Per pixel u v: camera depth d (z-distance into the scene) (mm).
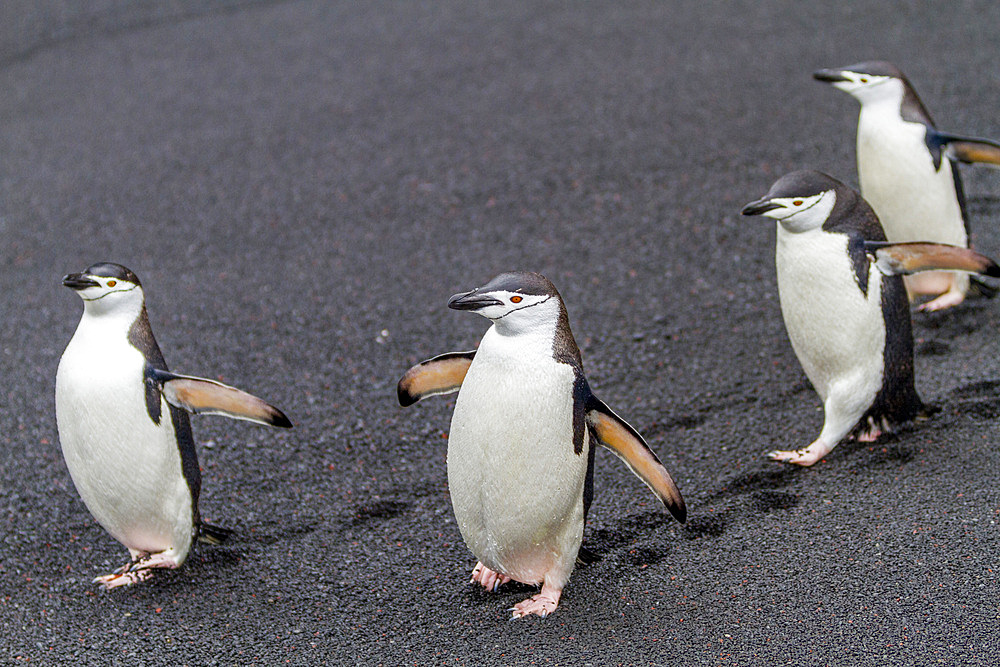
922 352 7570
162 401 5535
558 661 5035
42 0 17562
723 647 5043
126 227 10586
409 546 6039
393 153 11750
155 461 5551
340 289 9195
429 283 9211
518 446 4918
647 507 6227
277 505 6480
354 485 6652
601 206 10312
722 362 7754
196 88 13953
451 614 5453
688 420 7109
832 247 6141
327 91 13516
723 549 5773
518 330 4895
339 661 5152
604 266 9266
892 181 7711
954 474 6199
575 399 4957
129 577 5816
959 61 12625
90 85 14352
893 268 6195
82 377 5402
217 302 9094
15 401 7738
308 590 5711
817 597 5328
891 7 14648
